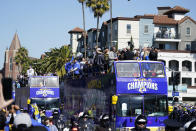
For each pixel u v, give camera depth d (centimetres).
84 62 3136
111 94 2170
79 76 2964
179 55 8519
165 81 2208
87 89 2581
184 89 7712
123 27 8794
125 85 2145
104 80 2277
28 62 12138
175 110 3089
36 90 3841
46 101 3838
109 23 9162
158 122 2150
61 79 4166
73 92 2947
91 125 2170
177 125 572
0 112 747
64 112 3206
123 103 2122
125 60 2186
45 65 7581
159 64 2223
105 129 1141
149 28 8962
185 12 9569
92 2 6781
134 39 8838
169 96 7469
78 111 2758
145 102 2152
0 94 452
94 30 10256
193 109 3353
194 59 8581
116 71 2158
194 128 532
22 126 500
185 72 8462
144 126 908
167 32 9119
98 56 2486
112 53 2417
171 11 9575
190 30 9238
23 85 4769
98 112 2338
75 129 1784
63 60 7456
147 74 2194
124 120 2100
